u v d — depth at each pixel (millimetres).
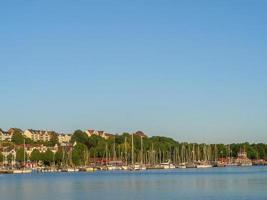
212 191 139250
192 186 159000
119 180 199625
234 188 147500
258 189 142625
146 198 123812
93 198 125938
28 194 140625
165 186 161000
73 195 134875
